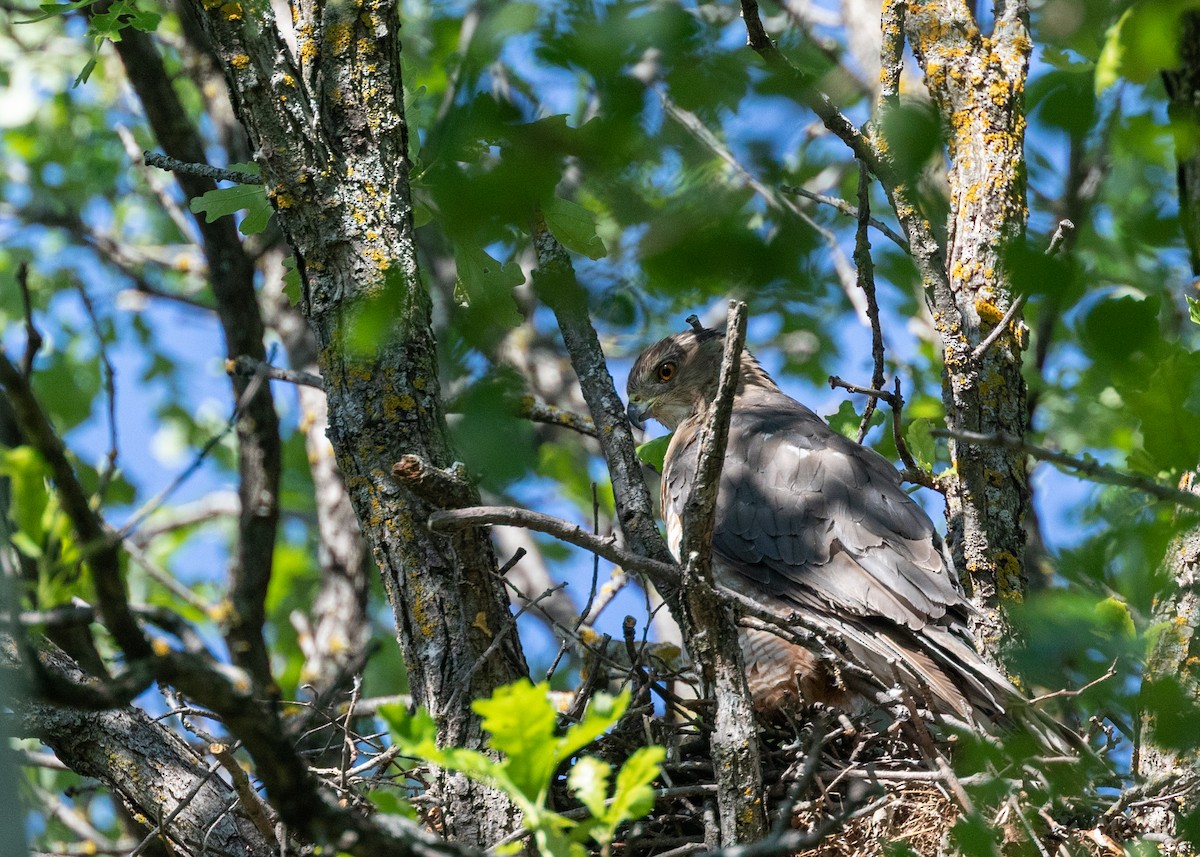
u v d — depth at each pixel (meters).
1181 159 10.29
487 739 9.32
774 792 10.32
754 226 7.86
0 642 7.45
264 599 14.79
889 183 10.66
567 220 9.71
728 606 8.95
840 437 13.48
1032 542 13.25
